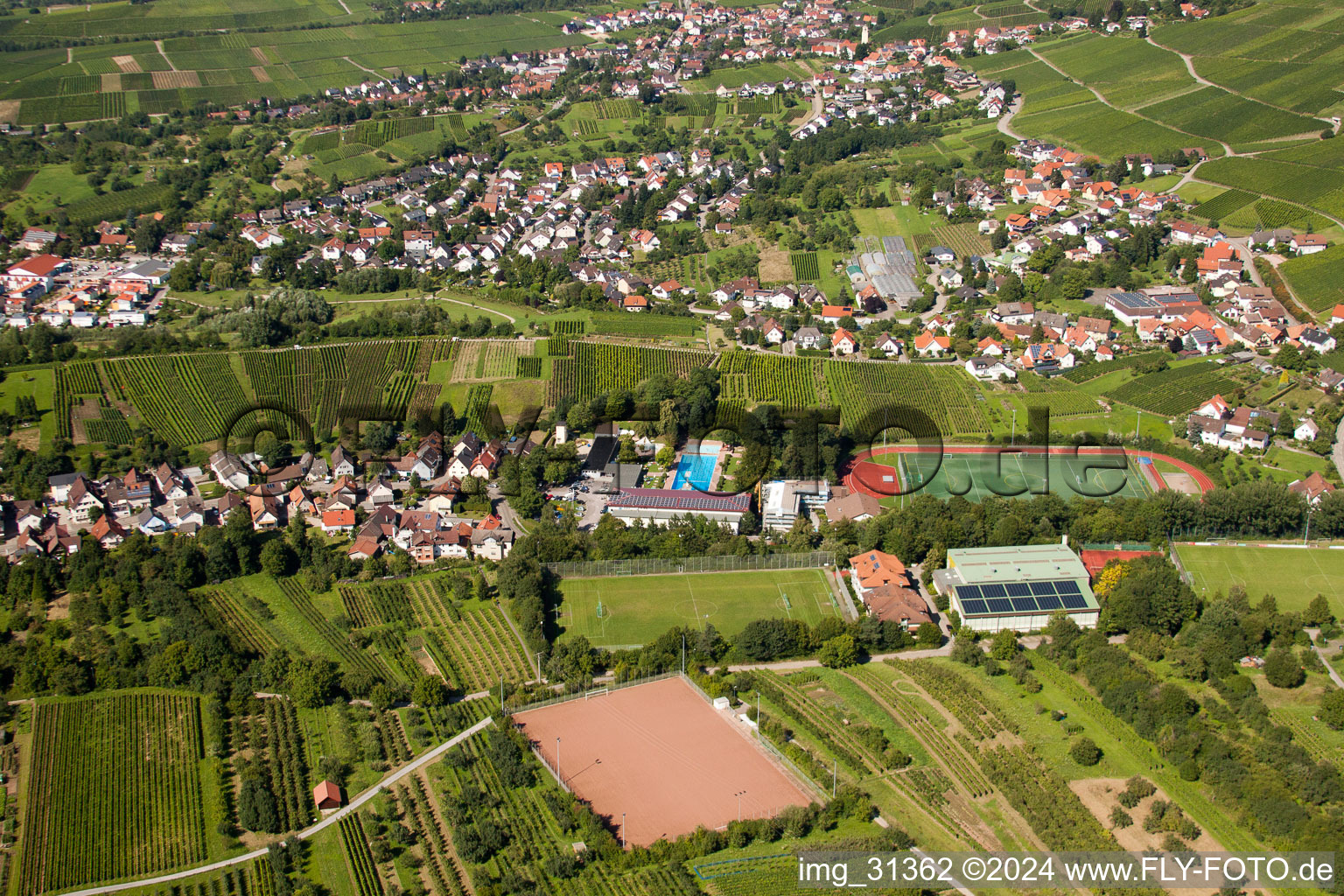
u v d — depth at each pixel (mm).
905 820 176875
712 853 170875
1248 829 171375
